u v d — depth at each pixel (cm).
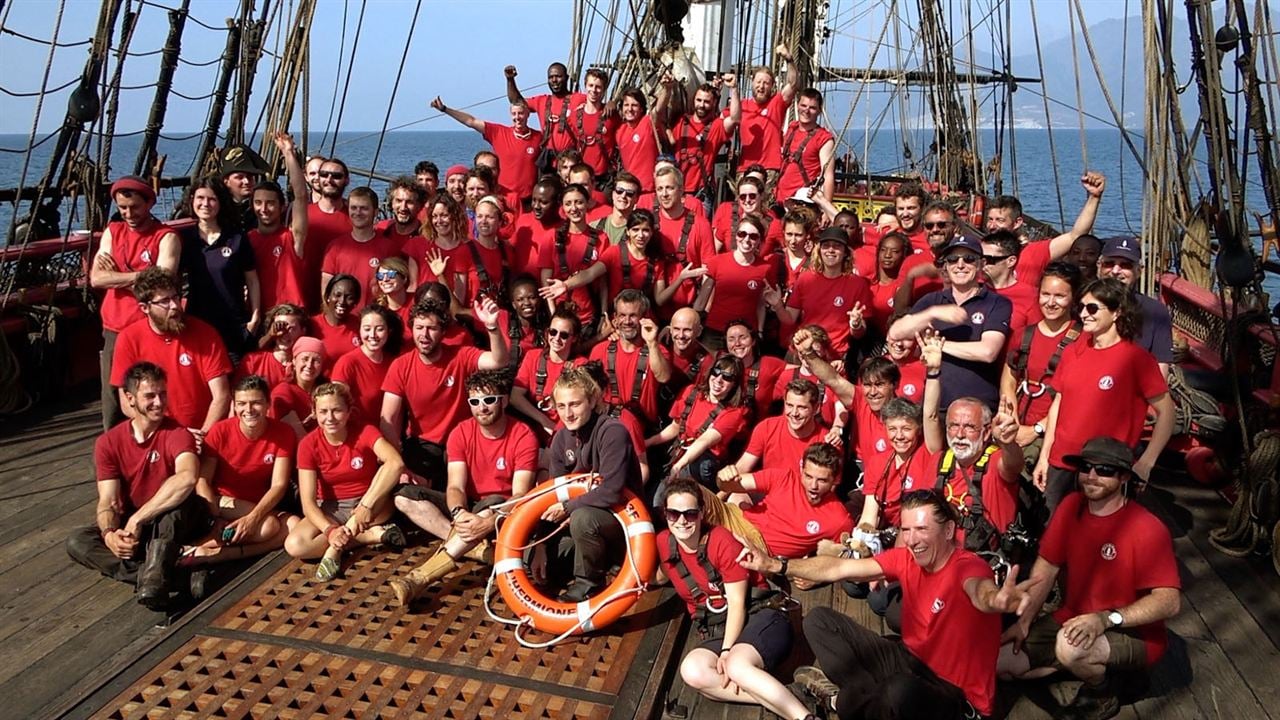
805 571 427
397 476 533
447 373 571
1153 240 706
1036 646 427
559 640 460
